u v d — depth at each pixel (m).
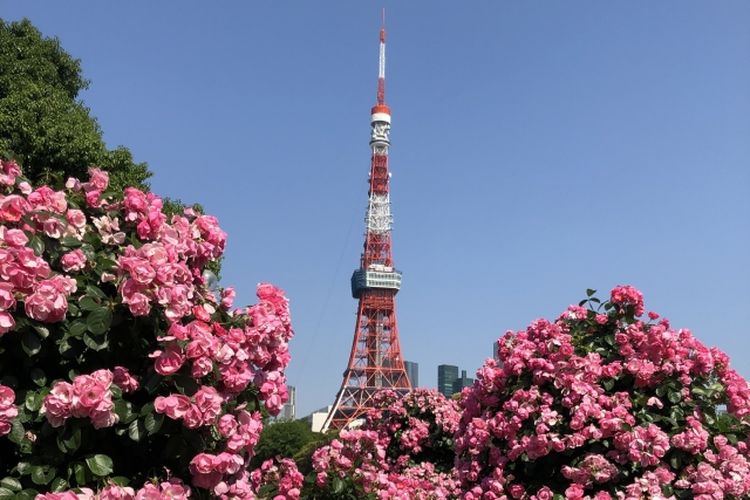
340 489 9.38
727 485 7.40
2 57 20.36
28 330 4.56
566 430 8.27
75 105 20.97
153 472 5.03
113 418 4.60
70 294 4.88
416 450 13.95
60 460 4.54
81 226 5.43
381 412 15.09
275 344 6.01
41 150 18.03
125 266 4.91
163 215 5.83
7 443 4.73
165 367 4.83
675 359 8.31
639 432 7.66
